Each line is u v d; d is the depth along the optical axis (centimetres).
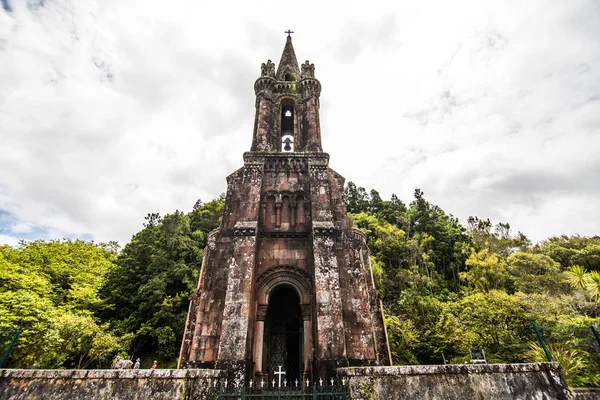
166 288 4444
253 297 1466
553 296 3306
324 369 1216
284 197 1852
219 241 1639
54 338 2069
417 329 3916
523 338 2412
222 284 1508
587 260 4969
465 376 847
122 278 4609
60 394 784
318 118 2230
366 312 1452
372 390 819
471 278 4634
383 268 5503
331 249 1511
